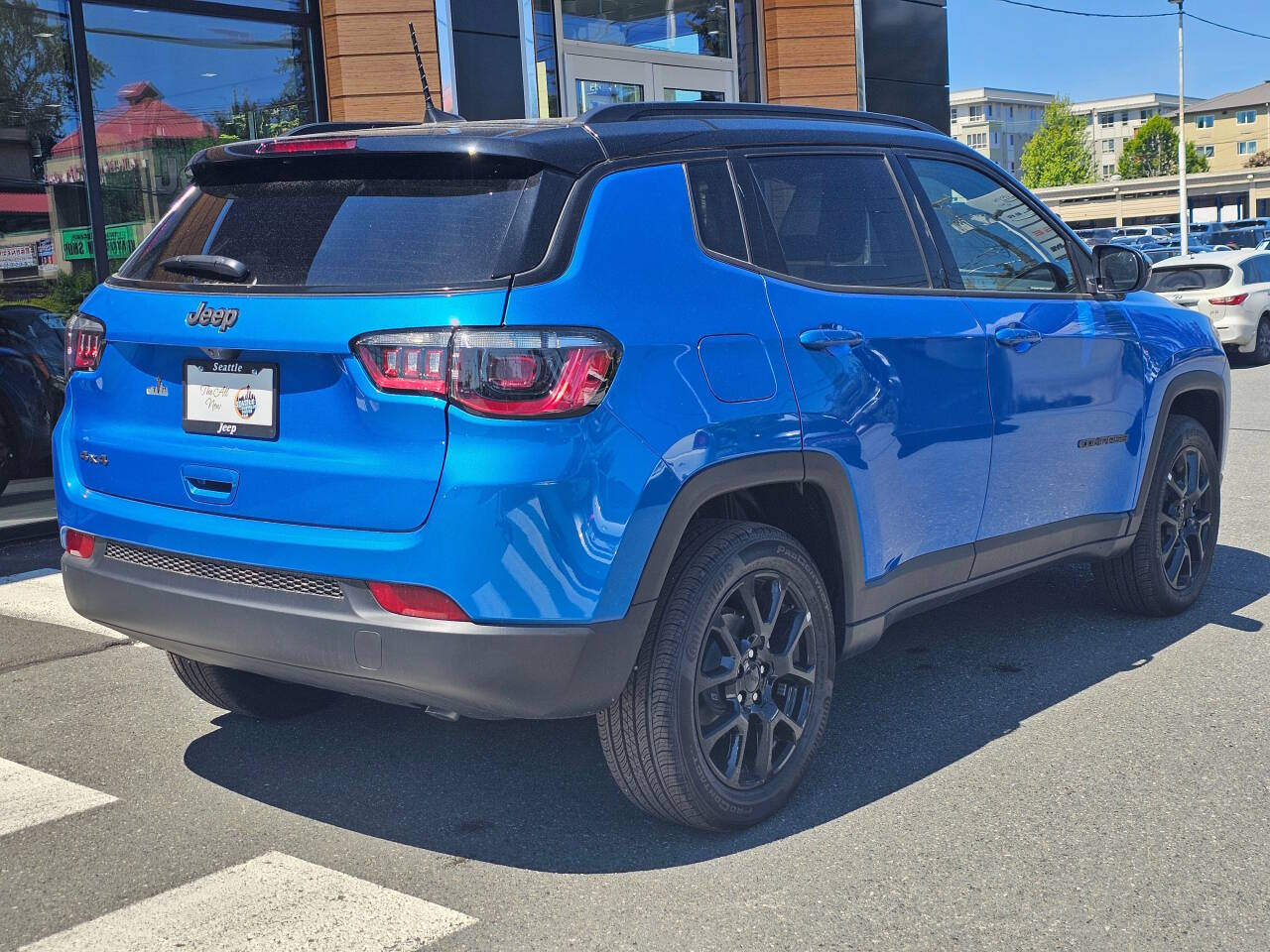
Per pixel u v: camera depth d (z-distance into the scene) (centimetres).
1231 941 267
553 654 277
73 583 333
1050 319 420
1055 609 517
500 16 925
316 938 272
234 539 296
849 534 343
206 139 818
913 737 385
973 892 289
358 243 297
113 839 324
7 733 405
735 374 310
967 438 382
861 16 1122
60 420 350
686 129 334
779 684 336
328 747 388
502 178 298
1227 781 347
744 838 320
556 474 274
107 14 764
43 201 742
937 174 408
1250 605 516
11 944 272
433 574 273
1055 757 367
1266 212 9844
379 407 279
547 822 331
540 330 275
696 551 308
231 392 302
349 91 866
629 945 268
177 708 427
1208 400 516
